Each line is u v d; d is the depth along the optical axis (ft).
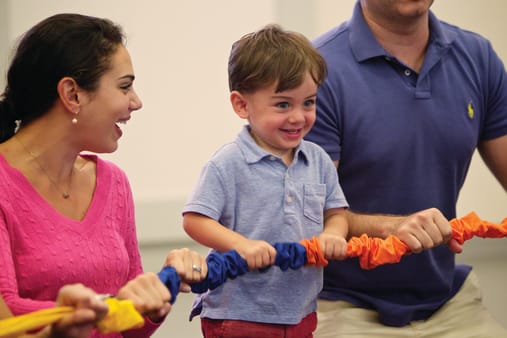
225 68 15.89
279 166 8.77
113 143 7.90
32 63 7.59
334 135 9.96
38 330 6.48
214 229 8.39
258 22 15.90
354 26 10.33
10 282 7.10
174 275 7.16
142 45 15.67
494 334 10.23
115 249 7.98
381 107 10.05
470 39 10.67
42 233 7.53
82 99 7.62
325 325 10.08
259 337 8.60
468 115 10.34
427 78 10.19
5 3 15.43
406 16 9.86
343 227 9.07
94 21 7.81
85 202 8.06
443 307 10.54
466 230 9.05
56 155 7.76
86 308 5.90
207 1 15.71
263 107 8.68
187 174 16.06
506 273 16.71
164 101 15.84
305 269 8.72
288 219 8.63
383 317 10.12
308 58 8.71
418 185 10.14
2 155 7.66
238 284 8.57
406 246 8.80
